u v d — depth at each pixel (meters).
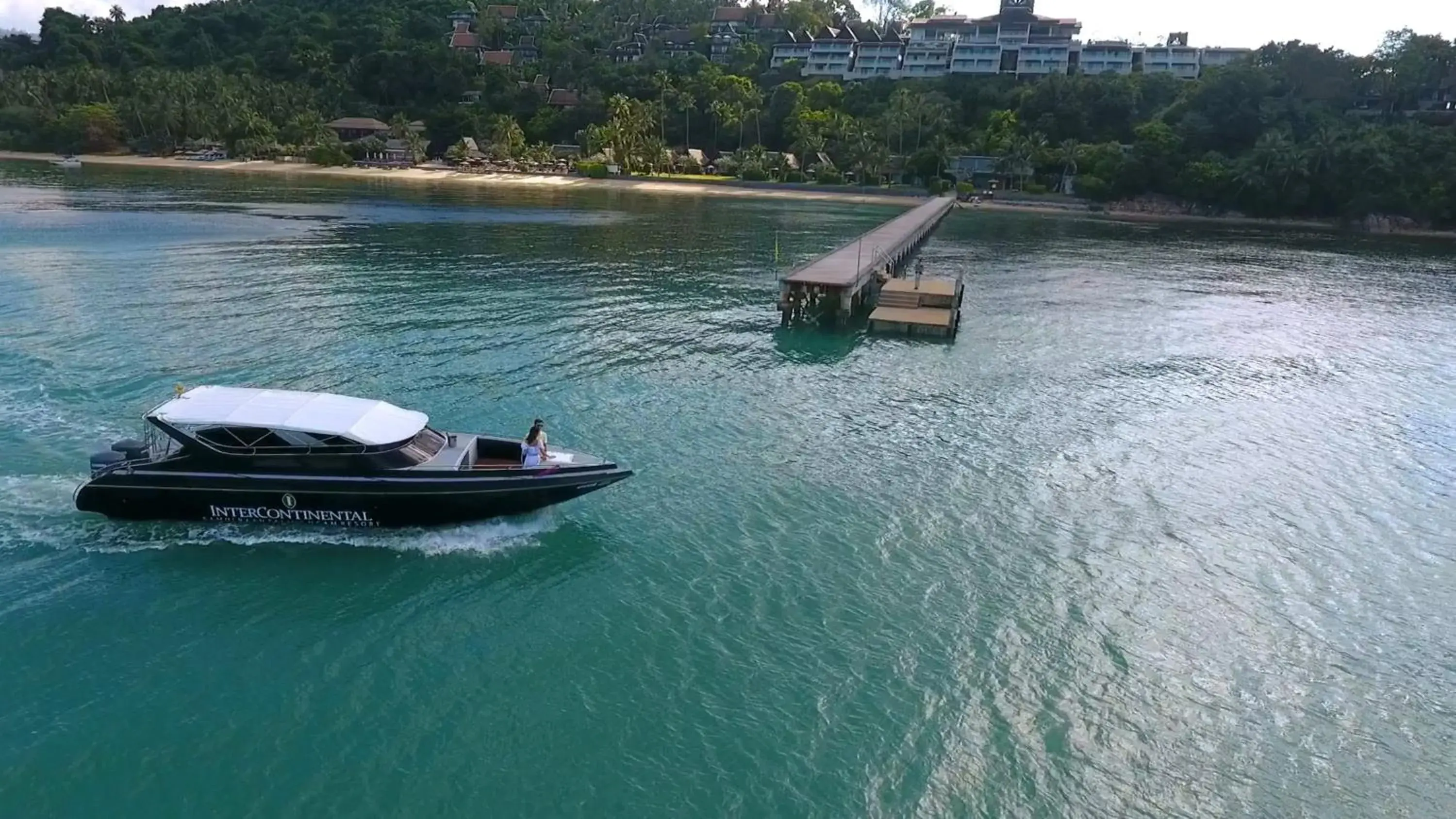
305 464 20.08
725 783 13.91
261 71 173.00
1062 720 15.68
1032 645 17.73
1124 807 13.90
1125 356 41.00
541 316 42.94
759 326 43.69
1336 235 109.44
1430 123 132.00
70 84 155.12
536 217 90.81
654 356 36.84
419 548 20.34
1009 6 180.50
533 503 21.09
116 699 15.25
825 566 20.38
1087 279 64.56
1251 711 16.16
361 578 19.14
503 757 14.27
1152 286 62.88
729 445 27.28
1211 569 21.02
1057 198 131.38
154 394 28.95
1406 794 14.37
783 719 15.34
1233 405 33.94
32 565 19.03
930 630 18.05
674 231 83.62
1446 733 15.78
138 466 19.95
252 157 149.88
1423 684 17.09
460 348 36.12
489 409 29.05
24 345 33.59
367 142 152.00
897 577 20.00
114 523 20.62
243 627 17.34
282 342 35.72
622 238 76.06
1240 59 144.50
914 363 37.94
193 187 107.69
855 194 134.00
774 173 147.88
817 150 146.25
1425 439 30.58
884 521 22.69
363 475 20.03
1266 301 58.16
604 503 23.03
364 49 179.75
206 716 14.95
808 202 124.44
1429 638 18.62
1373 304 58.59
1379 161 114.88
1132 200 129.25
